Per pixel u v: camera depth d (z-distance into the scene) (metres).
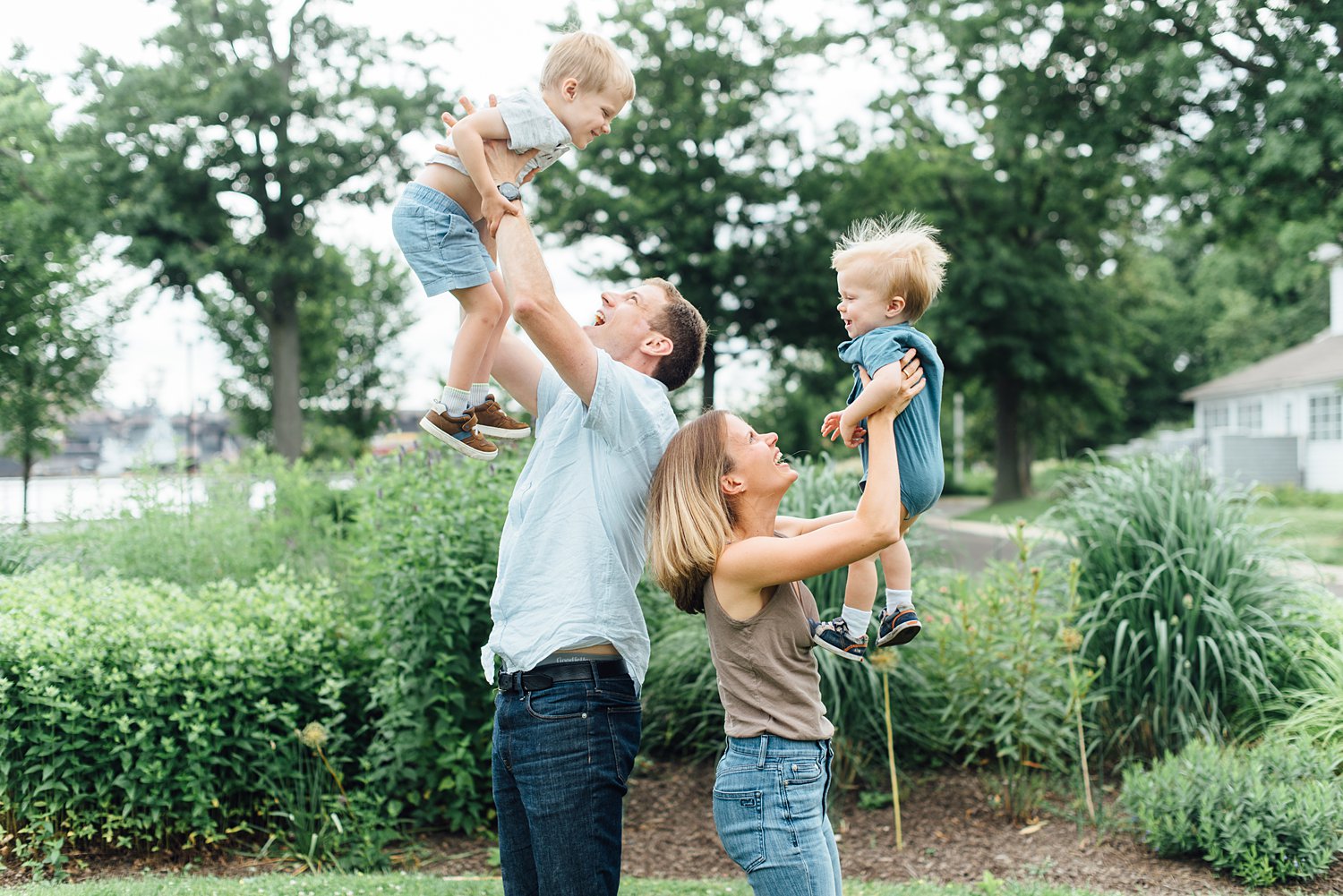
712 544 2.21
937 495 2.30
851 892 3.77
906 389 2.14
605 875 2.19
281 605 5.13
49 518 7.92
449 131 2.40
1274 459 28.92
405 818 4.76
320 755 4.51
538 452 2.37
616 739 2.21
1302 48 15.49
